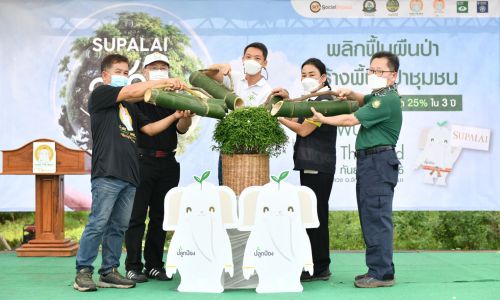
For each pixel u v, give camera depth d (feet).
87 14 22.39
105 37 22.41
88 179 22.22
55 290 14.64
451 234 25.21
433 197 22.22
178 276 16.51
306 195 14.40
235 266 14.89
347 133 22.30
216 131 14.88
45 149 20.75
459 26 22.31
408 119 22.29
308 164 15.79
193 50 22.36
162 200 16.16
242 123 14.43
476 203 22.21
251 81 17.20
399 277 16.48
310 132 15.83
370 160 15.01
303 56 22.29
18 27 22.27
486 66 22.27
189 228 14.35
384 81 15.14
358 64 22.30
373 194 14.93
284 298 13.42
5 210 22.00
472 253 21.36
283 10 22.30
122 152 14.58
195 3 22.36
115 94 14.39
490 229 25.14
